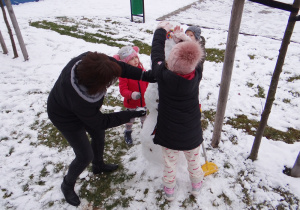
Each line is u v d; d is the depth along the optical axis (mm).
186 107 1792
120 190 2416
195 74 1694
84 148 2006
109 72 1457
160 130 1955
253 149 2574
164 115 1873
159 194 2355
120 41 5598
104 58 1499
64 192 2291
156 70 1771
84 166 2098
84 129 2014
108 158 2791
